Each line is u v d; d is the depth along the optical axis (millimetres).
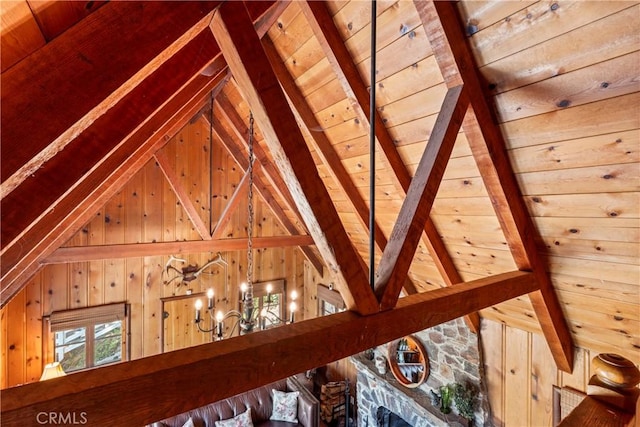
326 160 2893
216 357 909
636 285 1903
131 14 633
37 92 530
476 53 1585
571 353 2658
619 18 1171
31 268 3080
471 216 2352
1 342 3840
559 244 2055
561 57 1370
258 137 4176
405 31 1716
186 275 5215
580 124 1485
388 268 1382
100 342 4617
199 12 805
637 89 1266
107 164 1942
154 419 809
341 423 5316
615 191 1595
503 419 3115
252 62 1006
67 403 700
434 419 3373
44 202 991
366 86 2123
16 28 490
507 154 1830
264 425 4496
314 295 6367
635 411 828
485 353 3275
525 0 1321
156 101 1356
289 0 1896
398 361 4129
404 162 2359
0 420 638
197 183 5148
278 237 4664
